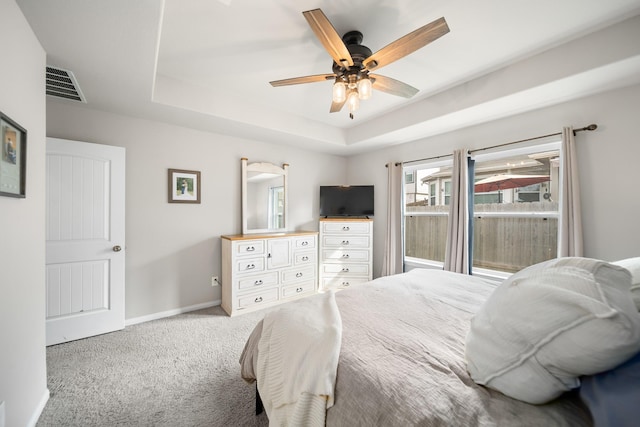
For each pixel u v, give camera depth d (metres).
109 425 1.42
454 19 1.68
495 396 0.80
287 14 1.64
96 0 1.22
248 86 2.59
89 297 2.38
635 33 1.64
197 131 3.12
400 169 3.77
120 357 2.07
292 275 3.47
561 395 0.77
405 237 3.95
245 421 1.47
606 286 0.69
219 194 3.29
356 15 1.65
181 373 1.88
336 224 3.93
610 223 2.13
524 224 2.77
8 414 1.16
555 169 2.54
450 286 1.93
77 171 2.31
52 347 2.20
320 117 3.42
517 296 0.81
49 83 1.99
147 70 1.83
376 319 1.36
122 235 2.54
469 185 3.04
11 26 1.17
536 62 2.06
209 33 1.82
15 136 1.18
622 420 0.54
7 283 1.14
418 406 0.77
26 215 1.31
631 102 2.04
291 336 1.21
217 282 3.28
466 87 2.50
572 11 1.61
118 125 2.62
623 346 0.61
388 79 1.87
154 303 2.84
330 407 0.92
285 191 3.86
